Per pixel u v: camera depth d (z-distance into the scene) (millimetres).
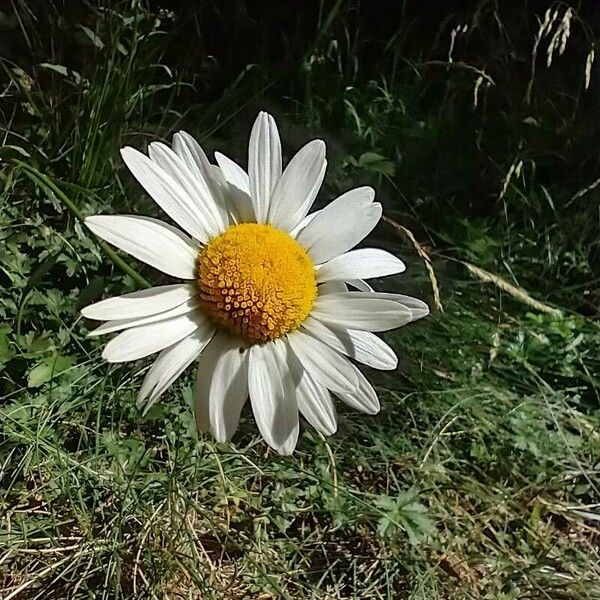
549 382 197
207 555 148
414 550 155
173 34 229
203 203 121
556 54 277
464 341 197
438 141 247
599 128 259
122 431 163
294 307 119
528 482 172
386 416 179
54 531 146
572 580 156
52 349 159
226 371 119
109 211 183
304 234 124
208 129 225
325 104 243
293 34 267
